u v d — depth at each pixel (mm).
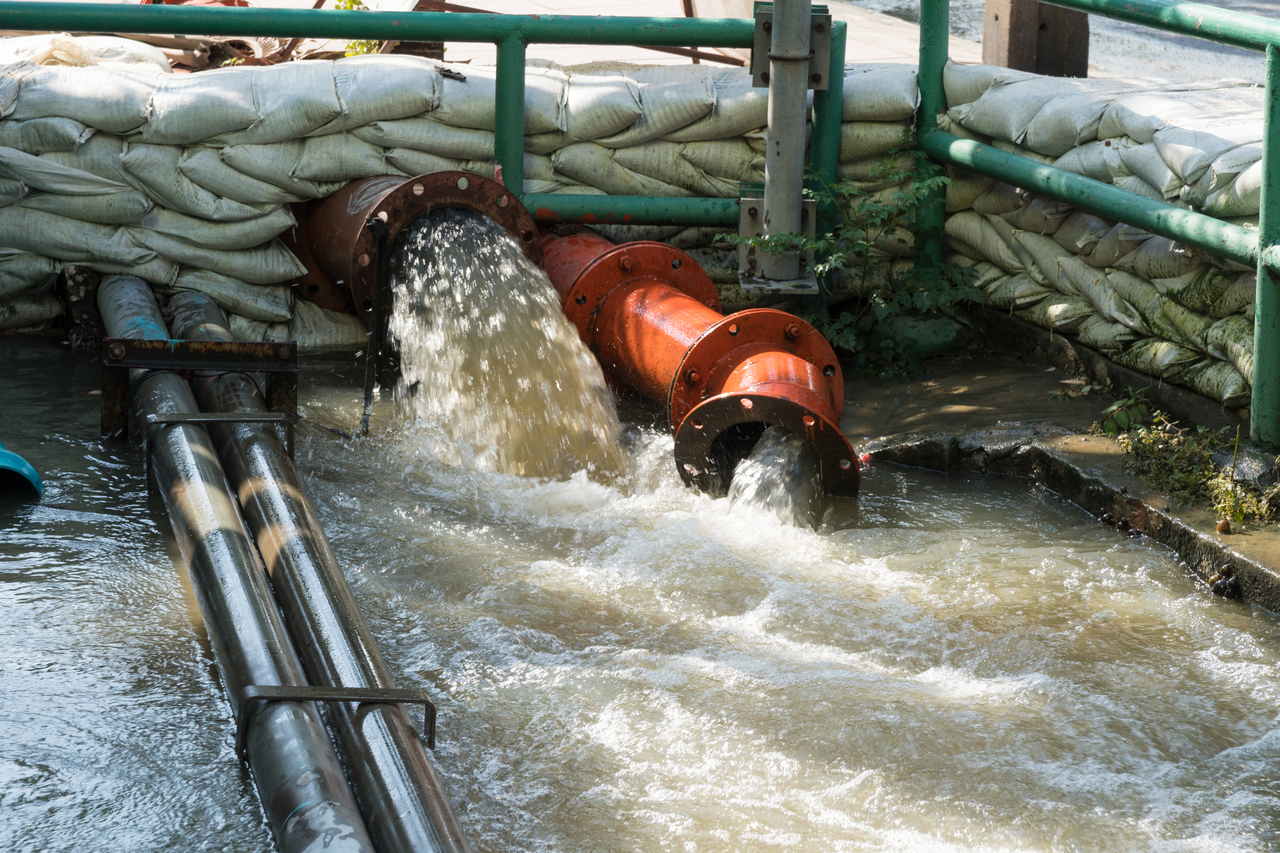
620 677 3625
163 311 6582
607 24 6453
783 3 6043
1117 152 5570
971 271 6773
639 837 2912
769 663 3744
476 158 6746
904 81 6789
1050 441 5363
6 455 4703
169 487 4402
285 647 3361
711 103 6711
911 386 6371
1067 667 3746
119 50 7160
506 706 3463
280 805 2721
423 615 3992
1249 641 3904
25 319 6723
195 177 6414
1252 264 4613
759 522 4844
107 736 3236
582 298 5953
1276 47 4312
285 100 6375
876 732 3342
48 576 4125
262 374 6090
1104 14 5168
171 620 3891
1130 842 2932
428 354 5719
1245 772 3227
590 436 5496
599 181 6871
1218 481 4656
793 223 6387
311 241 6836
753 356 5184
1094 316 5969
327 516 4723
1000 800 3072
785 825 2969
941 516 4973
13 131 6258
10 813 2906
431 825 2674
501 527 4766
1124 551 4582
